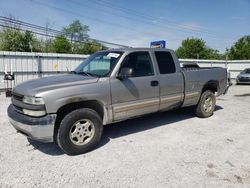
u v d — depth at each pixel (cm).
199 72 595
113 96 426
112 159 378
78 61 1566
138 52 474
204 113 635
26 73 1366
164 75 507
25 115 372
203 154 401
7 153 397
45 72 1438
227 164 366
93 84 402
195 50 6128
